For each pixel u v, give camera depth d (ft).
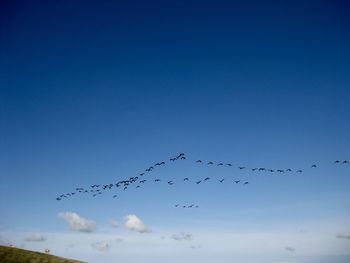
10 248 381.40
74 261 385.09
